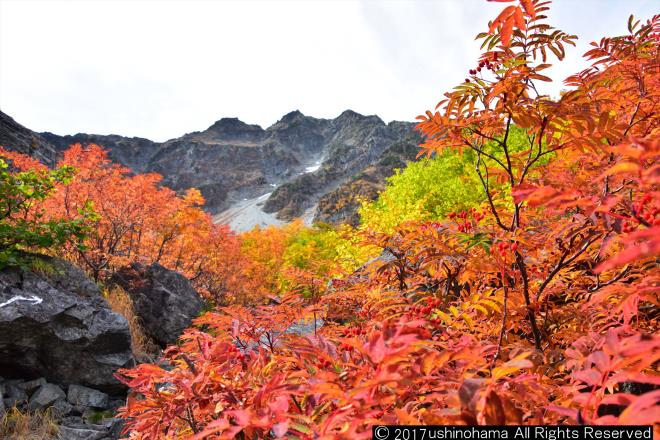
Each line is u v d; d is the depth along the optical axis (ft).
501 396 3.63
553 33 7.19
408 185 66.74
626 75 7.95
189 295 31.81
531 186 4.34
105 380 18.53
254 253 89.86
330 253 84.17
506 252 7.06
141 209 40.47
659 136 7.02
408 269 11.44
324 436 3.61
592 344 5.56
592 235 6.87
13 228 19.10
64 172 21.11
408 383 3.59
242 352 7.07
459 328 7.00
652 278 4.99
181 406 6.00
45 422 15.61
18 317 16.52
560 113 6.81
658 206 3.92
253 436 5.29
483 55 7.70
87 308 18.93
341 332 8.81
